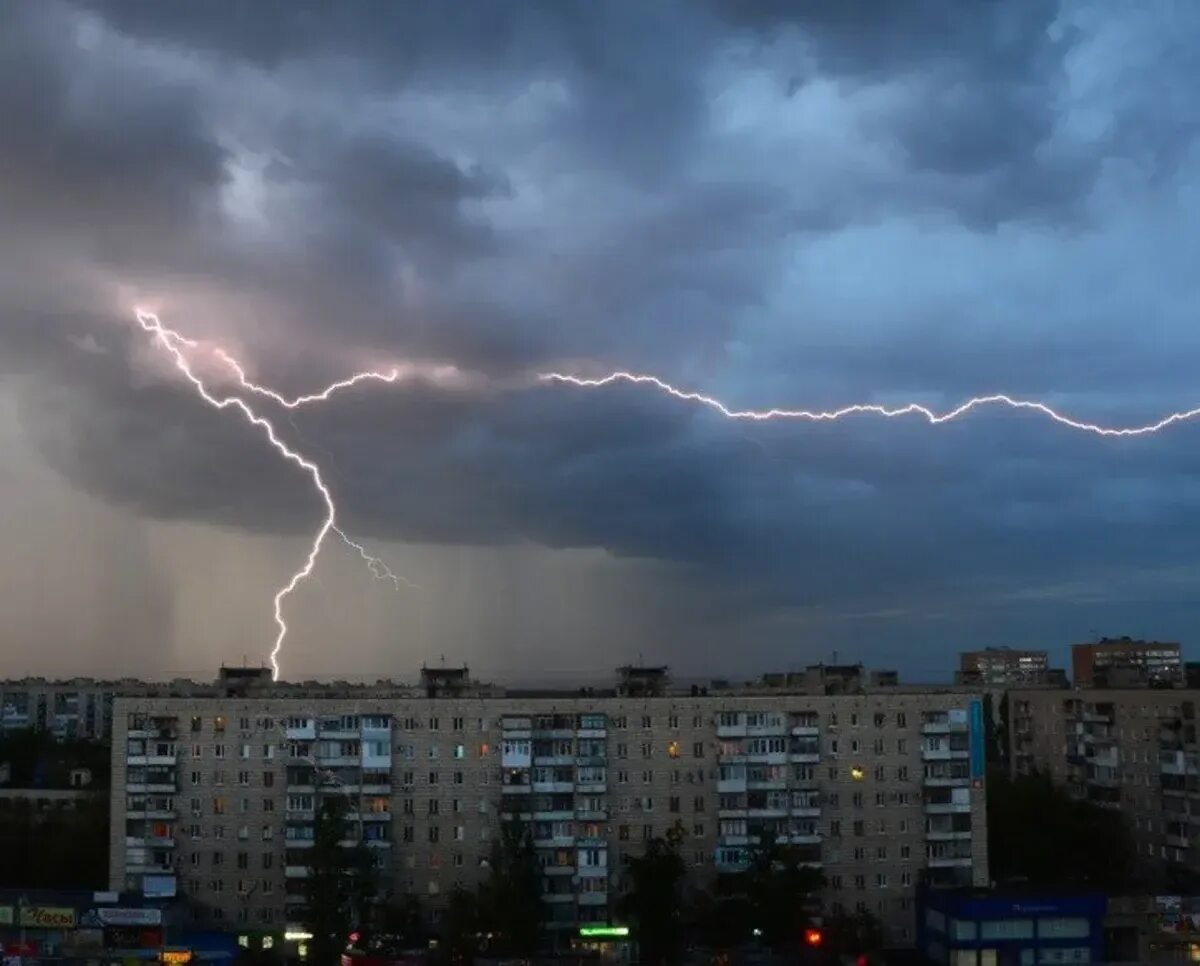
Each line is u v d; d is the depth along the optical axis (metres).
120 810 104.81
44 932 97.69
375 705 106.38
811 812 106.94
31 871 115.44
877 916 106.19
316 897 96.31
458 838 105.38
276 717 105.94
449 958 95.56
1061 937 98.06
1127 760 131.25
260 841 104.62
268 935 103.25
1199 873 119.62
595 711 107.31
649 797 106.81
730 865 106.00
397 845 105.19
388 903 102.12
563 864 105.31
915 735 108.44
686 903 104.00
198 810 104.94
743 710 108.19
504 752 106.25
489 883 100.31
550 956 97.81
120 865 104.31
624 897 98.69
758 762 107.44
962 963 96.88
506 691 114.88
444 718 106.56
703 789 107.06
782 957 97.12
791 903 98.31
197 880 104.25
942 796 107.88
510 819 103.12
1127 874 127.38
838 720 108.38
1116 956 100.69
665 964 96.38
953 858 107.50
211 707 106.00
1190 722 122.00
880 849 107.12
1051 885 110.56
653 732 107.50
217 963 95.19
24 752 172.62
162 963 94.88
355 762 105.62
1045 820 124.31
